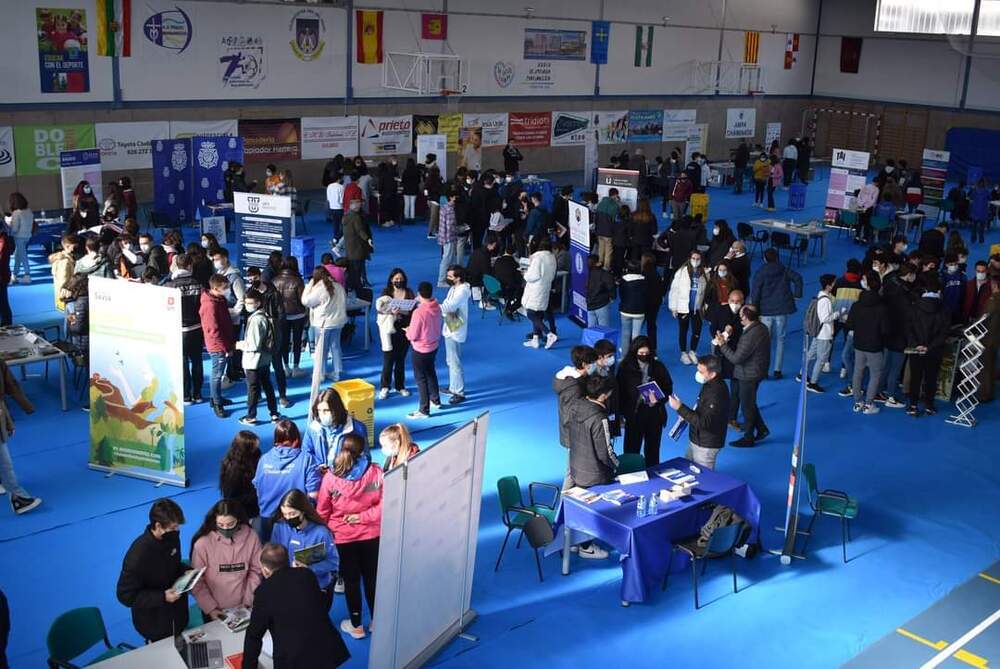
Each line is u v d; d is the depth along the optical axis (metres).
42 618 7.48
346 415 7.93
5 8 20.31
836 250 22.62
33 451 10.33
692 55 35.09
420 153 25.44
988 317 12.84
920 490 10.51
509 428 11.47
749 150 30.58
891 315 12.43
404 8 27.19
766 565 8.83
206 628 6.20
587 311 13.80
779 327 13.45
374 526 7.11
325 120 25.94
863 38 38.19
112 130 22.20
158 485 9.72
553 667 7.20
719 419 8.96
